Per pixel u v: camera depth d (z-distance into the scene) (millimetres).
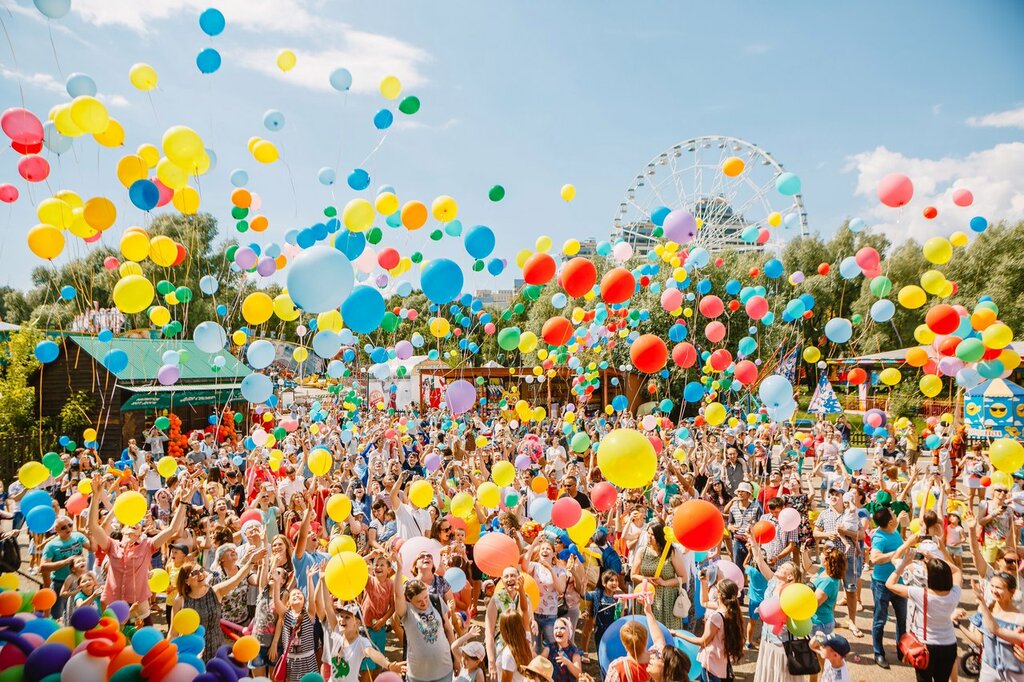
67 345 14609
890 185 5875
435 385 20453
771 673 4344
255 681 2832
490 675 4152
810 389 28188
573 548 5379
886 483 8094
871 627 6355
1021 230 24203
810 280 29578
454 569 4762
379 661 4137
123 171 4660
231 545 4875
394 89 6207
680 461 8172
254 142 5750
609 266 15711
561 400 23109
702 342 21484
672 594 4934
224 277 27328
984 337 5492
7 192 5059
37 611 3059
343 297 4121
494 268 8172
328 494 7305
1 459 11703
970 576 7789
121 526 6070
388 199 6051
